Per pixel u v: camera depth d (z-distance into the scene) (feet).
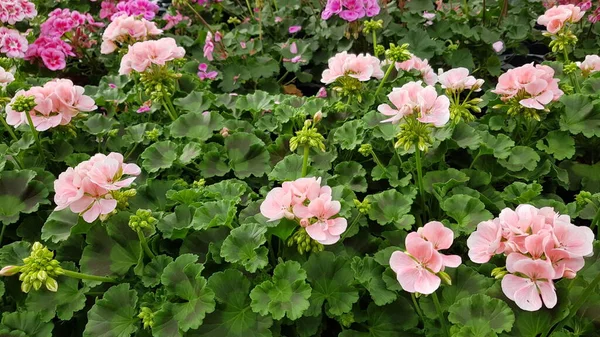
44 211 2.49
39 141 2.69
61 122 2.62
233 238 1.96
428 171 2.63
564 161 2.81
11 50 3.74
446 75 2.63
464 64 4.09
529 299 1.51
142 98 3.38
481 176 2.52
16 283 2.15
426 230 1.68
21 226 2.44
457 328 1.75
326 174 2.55
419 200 2.47
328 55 4.34
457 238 2.26
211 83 4.08
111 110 3.28
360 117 3.01
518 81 2.52
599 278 1.65
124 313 1.94
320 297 1.91
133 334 1.94
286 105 3.00
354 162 2.61
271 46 4.50
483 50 4.35
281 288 1.84
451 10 4.46
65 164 2.88
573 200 2.77
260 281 1.97
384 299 1.88
